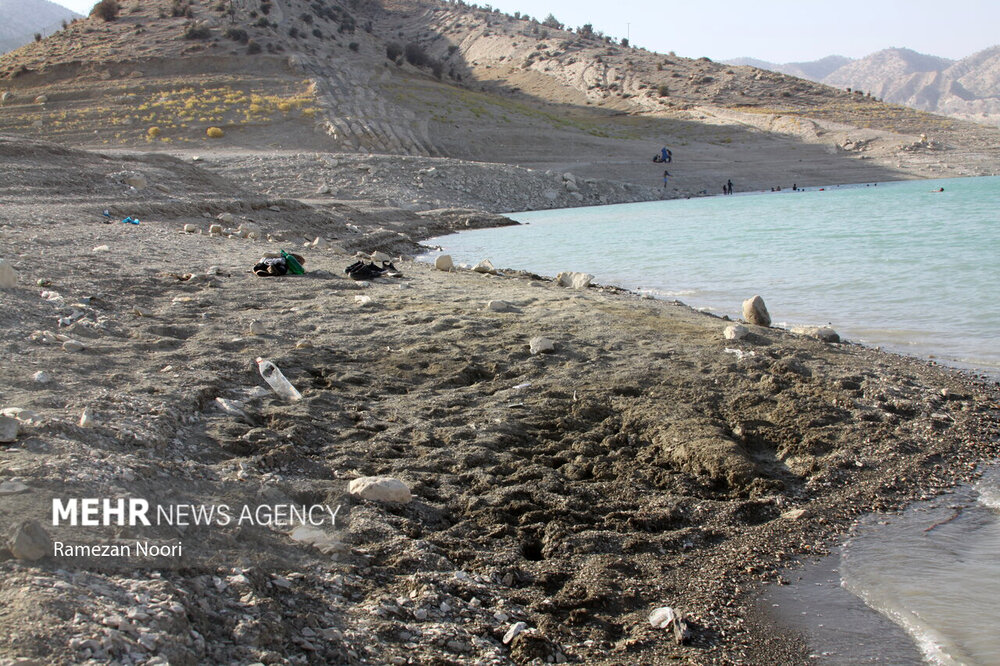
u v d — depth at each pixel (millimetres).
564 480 6512
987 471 6820
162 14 97000
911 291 16031
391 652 3928
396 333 10180
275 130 66375
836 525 5969
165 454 5816
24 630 3162
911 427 7730
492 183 58625
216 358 8438
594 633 4523
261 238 23594
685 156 85312
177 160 34125
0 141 28297
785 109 106562
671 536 5719
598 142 86562
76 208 21703
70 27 94812
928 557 5402
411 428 7266
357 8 170500
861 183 75000
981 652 4270
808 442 7367
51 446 5230
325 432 6969
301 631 3908
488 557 5246
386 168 54719
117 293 11422
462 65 142750
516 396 8203
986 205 37531
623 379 8609
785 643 4445
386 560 4930
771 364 9125
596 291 14922
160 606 3611
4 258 12711
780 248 25000
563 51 135750
